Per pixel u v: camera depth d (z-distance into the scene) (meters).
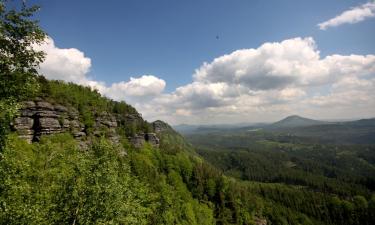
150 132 180.12
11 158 20.86
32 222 22.28
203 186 155.50
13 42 18.50
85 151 31.59
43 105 95.38
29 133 89.00
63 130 102.69
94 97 152.12
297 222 192.50
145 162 135.12
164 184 125.00
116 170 32.97
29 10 18.52
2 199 19.45
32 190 27.81
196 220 125.00
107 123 140.25
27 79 19.19
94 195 27.73
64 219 27.23
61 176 29.16
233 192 160.75
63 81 131.50
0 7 17.44
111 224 27.80
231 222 144.25
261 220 165.38
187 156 189.25
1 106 17.45
